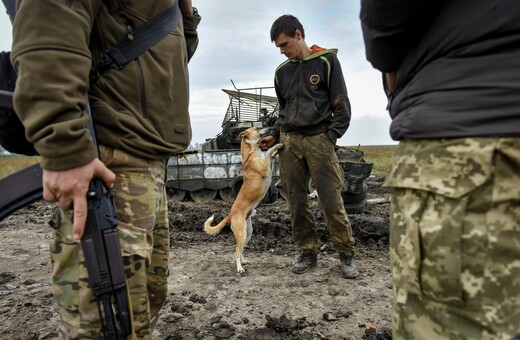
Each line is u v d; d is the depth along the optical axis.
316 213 6.17
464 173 0.92
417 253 0.99
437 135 0.97
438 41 1.00
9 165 19.50
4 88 1.40
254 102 14.45
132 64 1.41
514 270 0.89
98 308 1.23
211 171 10.50
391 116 1.26
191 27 1.91
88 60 1.24
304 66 3.88
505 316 0.89
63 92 1.14
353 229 5.38
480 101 0.91
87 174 1.20
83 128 1.20
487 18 0.91
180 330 2.83
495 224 0.89
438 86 0.99
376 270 4.11
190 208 7.75
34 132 1.14
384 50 1.15
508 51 0.91
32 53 1.13
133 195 1.41
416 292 1.00
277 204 10.04
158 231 1.71
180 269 4.31
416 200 1.01
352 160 7.30
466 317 0.91
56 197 1.22
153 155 1.48
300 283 3.78
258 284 3.79
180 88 1.59
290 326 2.80
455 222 0.92
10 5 1.33
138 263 1.40
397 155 1.12
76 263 1.30
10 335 2.83
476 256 0.90
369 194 10.30
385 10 1.05
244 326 2.89
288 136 4.03
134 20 1.43
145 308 1.45
